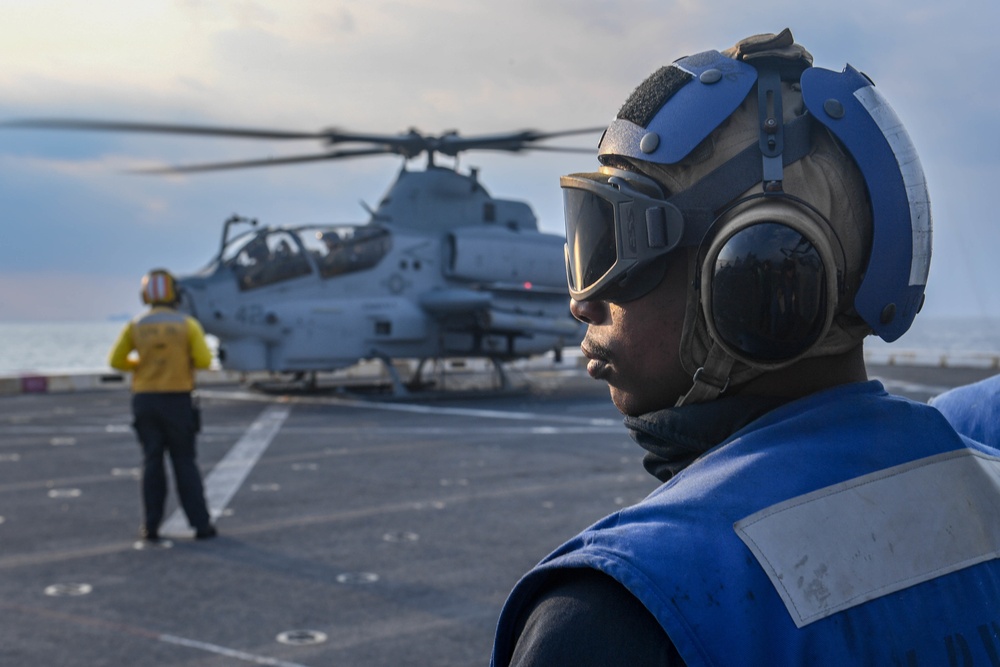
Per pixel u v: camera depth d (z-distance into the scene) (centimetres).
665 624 72
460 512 763
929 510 83
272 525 715
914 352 3153
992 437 133
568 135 1602
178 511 771
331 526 711
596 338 101
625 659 72
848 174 90
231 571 580
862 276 91
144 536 665
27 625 475
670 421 96
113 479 937
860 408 89
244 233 1725
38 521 732
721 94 90
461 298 1758
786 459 83
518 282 1912
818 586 76
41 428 1393
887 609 77
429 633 463
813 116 90
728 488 81
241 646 444
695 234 90
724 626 72
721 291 87
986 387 138
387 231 1811
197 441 1212
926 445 87
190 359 669
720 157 90
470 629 469
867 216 90
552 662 73
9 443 1216
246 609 502
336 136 1583
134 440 1245
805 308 85
